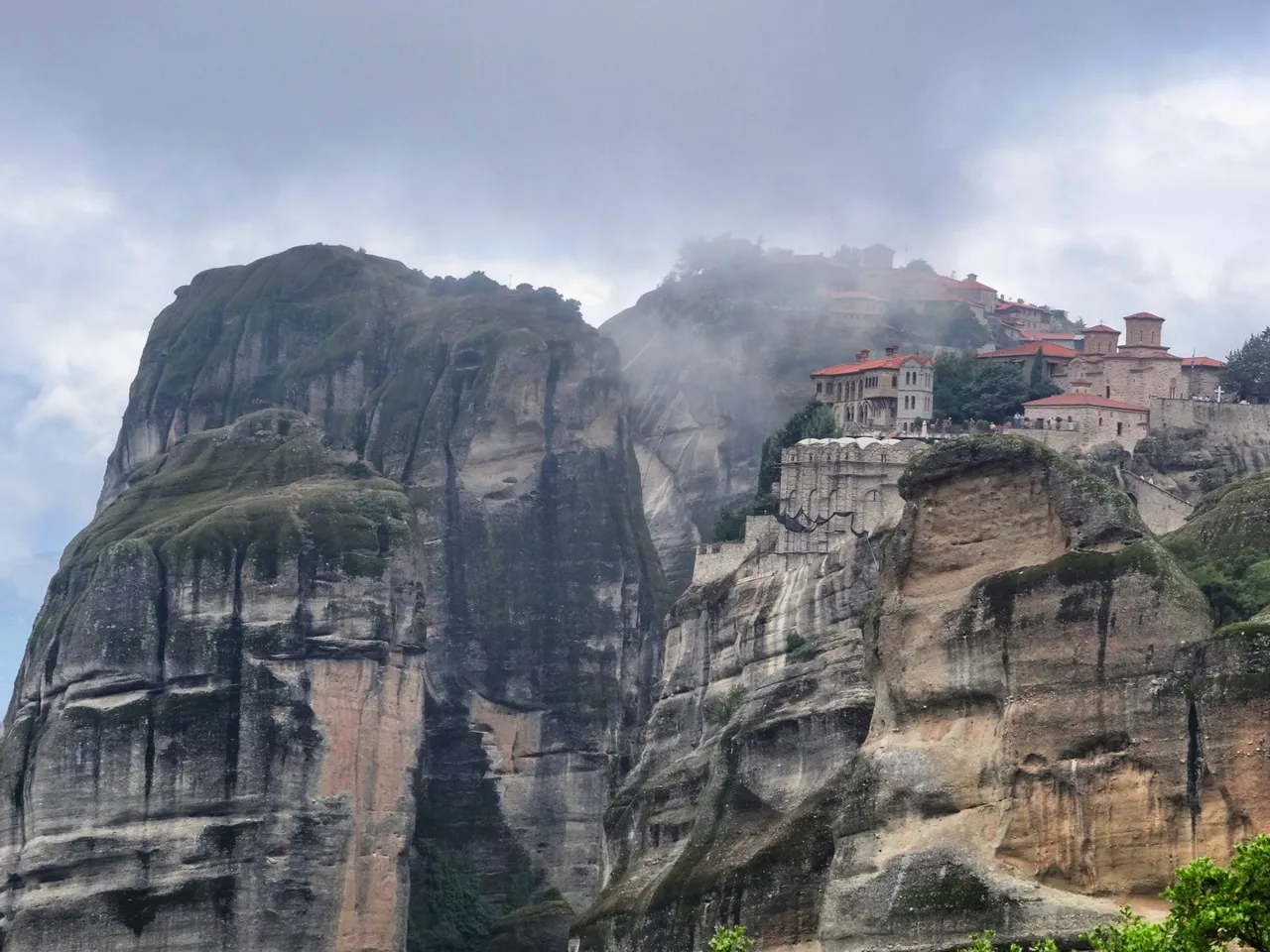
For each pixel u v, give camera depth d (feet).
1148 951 412.16
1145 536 576.20
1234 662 539.70
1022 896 551.59
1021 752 565.53
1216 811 536.01
